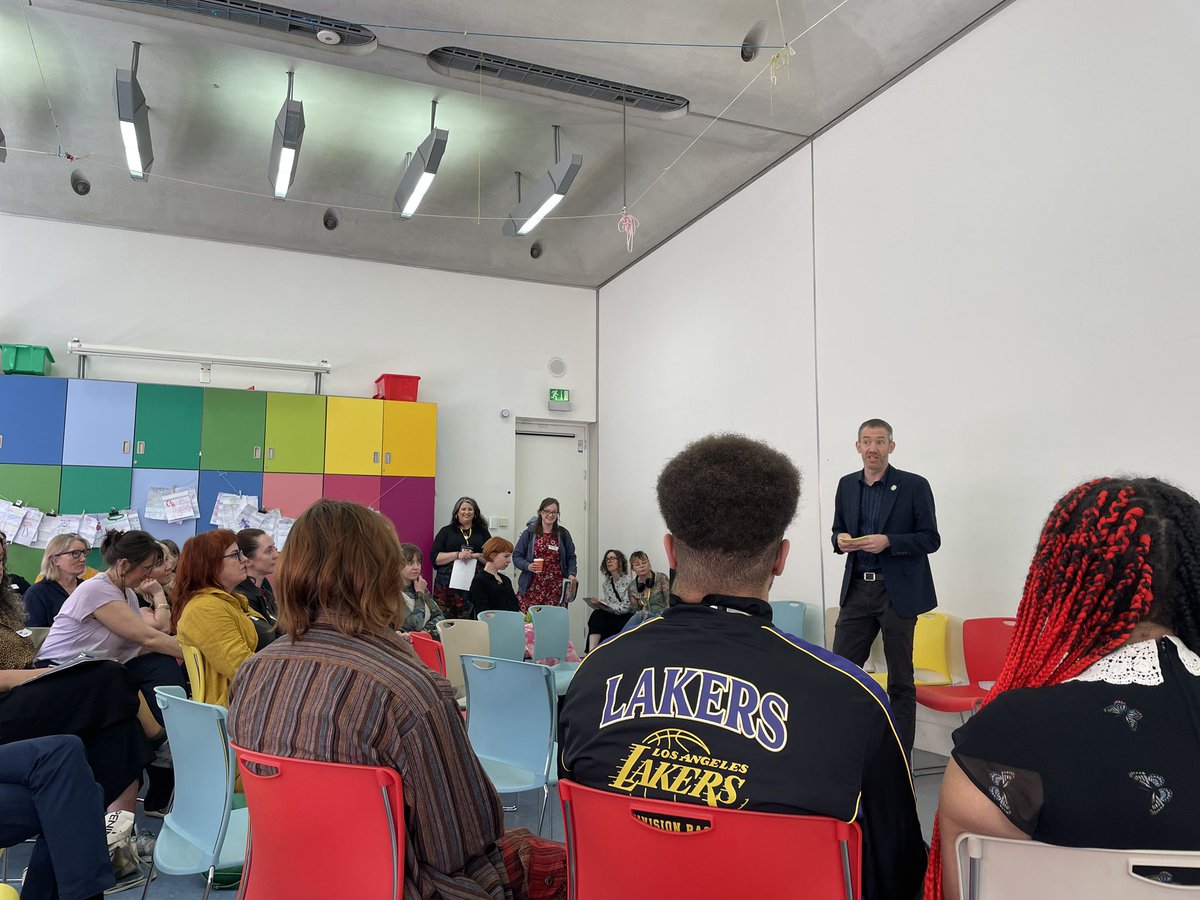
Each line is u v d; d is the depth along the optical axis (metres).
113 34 5.32
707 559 1.20
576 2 4.48
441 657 3.18
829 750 1.03
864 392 5.24
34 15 5.13
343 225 7.66
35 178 6.66
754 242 6.43
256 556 3.90
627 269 8.45
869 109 5.30
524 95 5.56
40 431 6.54
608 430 8.67
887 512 4.02
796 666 1.09
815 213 5.77
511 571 8.37
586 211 7.76
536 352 8.74
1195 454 3.40
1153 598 1.00
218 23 4.81
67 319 6.98
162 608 4.40
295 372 7.71
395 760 1.44
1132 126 3.70
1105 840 0.92
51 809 2.10
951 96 4.68
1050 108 4.09
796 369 5.89
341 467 7.43
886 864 1.08
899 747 1.08
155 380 7.21
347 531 1.56
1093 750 0.94
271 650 1.56
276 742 1.49
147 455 6.83
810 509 5.69
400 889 1.41
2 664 2.79
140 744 2.96
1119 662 1.00
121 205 7.02
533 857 1.65
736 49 4.89
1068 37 4.00
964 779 1.02
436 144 5.68
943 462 4.64
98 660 2.88
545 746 2.76
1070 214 3.97
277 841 1.54
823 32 4.75
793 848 1.05
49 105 6.02
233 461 7.09
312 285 7.86
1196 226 3.43
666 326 7.66
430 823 1.44
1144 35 3.66
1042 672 1.08
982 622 4.01
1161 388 3.54
